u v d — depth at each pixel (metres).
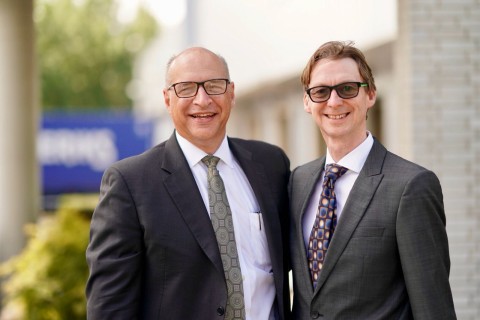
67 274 5.30
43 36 23.89
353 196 2.36
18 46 6.32
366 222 2.31
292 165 13.70
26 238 6.41
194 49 2.54
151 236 2.38
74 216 5.71
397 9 4.87
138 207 2.40
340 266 2.34
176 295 2.38
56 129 13.05
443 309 2.22
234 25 14.55
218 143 2.58
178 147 2.56
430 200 2.26
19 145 6.39
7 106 6.35
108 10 24.72
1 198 6.38
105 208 2.42
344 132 2.40
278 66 11.34
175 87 2.51
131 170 2.46
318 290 2.38
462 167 4.65
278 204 2.68
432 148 4.65
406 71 4.71
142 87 25.91
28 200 6.46
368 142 2.44
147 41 25.42
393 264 2.30
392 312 2.29
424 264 2.22
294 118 13.41
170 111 2.57
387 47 7.86
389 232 2.28
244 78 13.80
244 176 2.67
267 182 2.69
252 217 2.57
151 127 13.58
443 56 4.64
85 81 24.56
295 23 10.38
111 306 2.34
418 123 4.64
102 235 2.39
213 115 2.52
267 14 11.92
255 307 2.48
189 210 2.44
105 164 13.23
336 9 8.72
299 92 12.89
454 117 4.65
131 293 2.38
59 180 12.99
